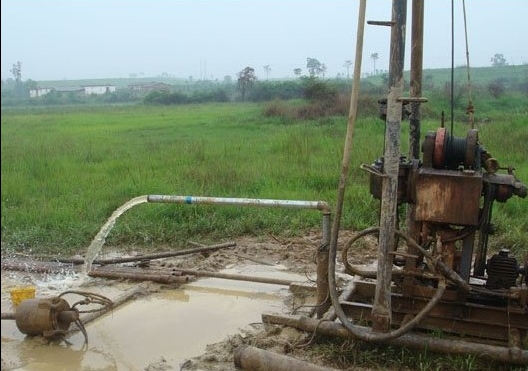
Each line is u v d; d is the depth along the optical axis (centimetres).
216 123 2675
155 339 527
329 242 521
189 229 827
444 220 454
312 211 867
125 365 482
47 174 1227
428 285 495
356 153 1273
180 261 737
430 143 469
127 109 5062
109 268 699
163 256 718
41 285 666
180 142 1795
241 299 623
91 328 550
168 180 1102
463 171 452
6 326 553
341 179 451
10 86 11856
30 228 845
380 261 445
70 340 525
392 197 436
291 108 2808
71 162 1387
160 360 487
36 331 512
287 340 503
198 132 2281
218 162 1280
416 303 490
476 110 2700
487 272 509
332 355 470
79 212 908
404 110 531
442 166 475
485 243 501
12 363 483
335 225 460
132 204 645
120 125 2848
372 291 561
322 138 1658
